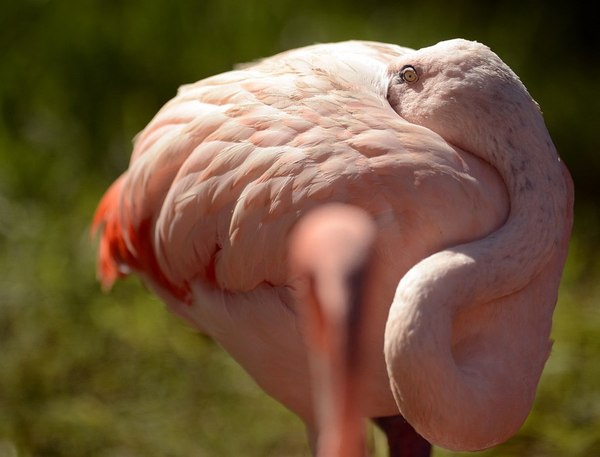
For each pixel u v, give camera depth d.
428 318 3.83
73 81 8.78
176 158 4.88
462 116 4.37
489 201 4.33
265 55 9.33
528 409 4.17
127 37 9.16
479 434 3.93
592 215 8.59
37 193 8.04
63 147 8.38
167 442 6.22
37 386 6.51
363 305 2.26
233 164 4.58
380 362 4.36
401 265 4.27
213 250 4.74
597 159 9.21
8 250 7.55
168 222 4.88
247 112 4.66
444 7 10.33
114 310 7.18
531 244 4.15
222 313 4.79
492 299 4.11
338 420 2.22
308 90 4.62
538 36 10.23
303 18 9.72
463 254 4.05
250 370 4.90
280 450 6.27
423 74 4.49
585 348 7.03
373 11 10.18
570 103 9.69
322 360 2.29
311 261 2.33
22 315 7.00
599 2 10.62
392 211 4.26
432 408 3.84
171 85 8.97
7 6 9.12
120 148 8.42
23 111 8.59
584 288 7.80
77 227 7.72
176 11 9.40
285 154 4.43
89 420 6.27
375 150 4.34
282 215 4.39
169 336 7.01
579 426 6.39
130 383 6.65
